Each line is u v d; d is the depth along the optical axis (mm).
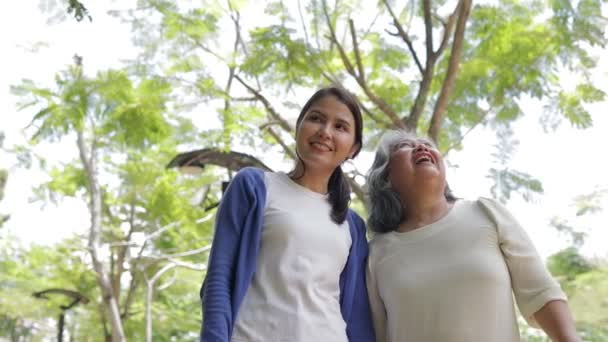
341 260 2795
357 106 2980
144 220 12156
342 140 2881
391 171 3133
